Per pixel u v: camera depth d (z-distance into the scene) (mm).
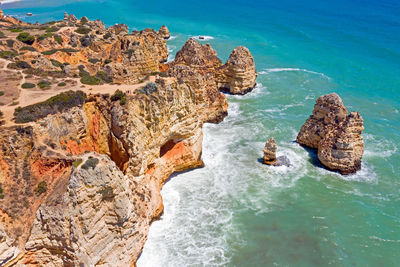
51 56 64625
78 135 40562
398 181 49875
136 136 38406
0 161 32062
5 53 56812
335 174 51062
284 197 46281
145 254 37156
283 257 37000
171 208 43969
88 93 42219
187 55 75125
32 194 30953
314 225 41531
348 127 48844
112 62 59438
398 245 38750
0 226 26734
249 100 77750
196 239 39312
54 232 28625
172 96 44125
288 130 64000
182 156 48938
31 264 29531
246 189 47812
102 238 30328
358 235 40156
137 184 38969
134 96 40656
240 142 59906
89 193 28625
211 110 65875
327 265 36094
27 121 36062
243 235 39844
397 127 66062
